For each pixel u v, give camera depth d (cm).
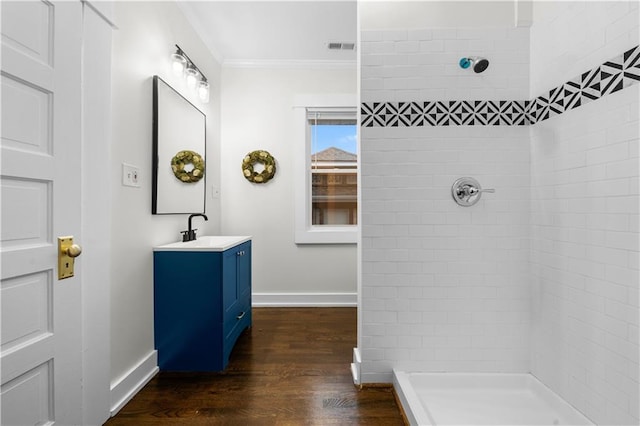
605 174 122
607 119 121
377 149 169
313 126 325
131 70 168
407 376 165
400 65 169
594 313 128
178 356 185
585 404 132
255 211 315
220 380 176
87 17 129
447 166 169
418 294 170
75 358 120
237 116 315
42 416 107
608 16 120
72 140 118
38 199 105
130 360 163
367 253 170
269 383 173
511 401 157
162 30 201
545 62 155
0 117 93
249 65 315
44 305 107
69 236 116
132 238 168
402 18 169
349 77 319
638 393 109
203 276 185
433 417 145
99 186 135
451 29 168
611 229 120
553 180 150
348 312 296
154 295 186
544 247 157
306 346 220
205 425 140
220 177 313
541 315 160
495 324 170
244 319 235
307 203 321
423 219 169
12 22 96
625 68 114
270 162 309
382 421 143
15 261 96
